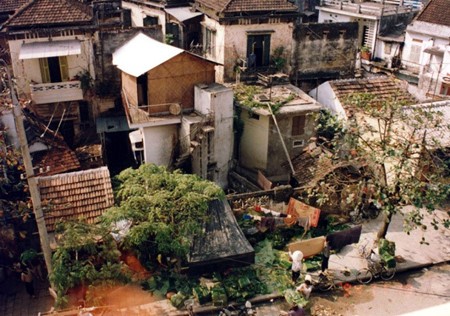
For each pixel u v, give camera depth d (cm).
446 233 2150
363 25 4266
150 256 1825
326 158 2247
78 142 2809
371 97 2195
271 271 1855
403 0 4438
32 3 2620
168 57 2323
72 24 2622
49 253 1552
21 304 1711
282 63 2947
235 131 2603
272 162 2578
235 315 1661
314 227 2095
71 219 1702
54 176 1853
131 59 2478
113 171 2747
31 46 2536
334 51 3203
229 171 2525
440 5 3747
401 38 4000
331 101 2766
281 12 2831
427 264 1950
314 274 1867
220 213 1900
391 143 2030
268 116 2458
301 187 2159
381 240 1925
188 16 3053
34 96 2598
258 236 2019
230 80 2881
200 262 1767
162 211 1730
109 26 3366
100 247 1602
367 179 2117
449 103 2497
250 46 2847
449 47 3350
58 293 1482
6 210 1809
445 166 1941
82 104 2830
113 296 1661
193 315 1642
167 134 2409
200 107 2398
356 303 1756
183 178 1886
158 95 2377
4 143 1912
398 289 1830
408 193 1814
